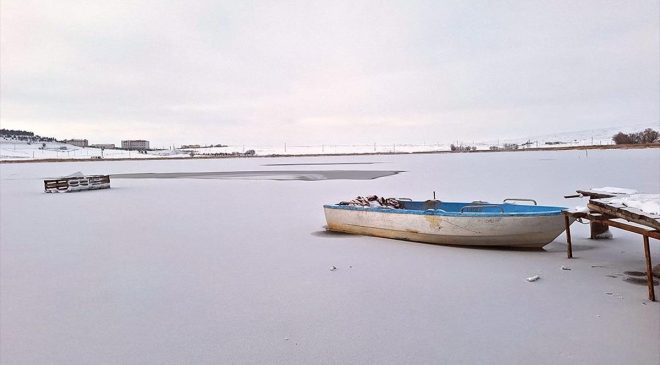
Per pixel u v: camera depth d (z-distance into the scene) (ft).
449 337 15.25
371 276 23.04
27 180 126.11
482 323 16.37
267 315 17.81
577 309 17.38
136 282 22.72
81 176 87.76
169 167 219.82
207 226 40.04
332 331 16.10
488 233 27.99
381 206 35.86
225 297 20.15
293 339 15.52
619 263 24.04
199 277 23.45
